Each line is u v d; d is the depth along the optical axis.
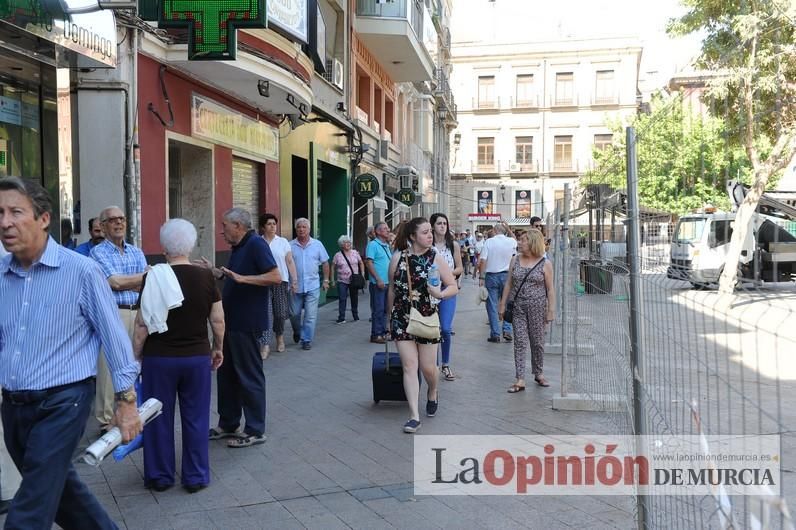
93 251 6.04
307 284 10.63
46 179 7.29
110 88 8.61
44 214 3.23
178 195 11.21
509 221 50.44
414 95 30.27
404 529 4.11
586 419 6.41
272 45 10.80
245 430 5.79
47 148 7.29
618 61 55.97
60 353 3.22
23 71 7.04
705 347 2.47
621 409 4.71
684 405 2.76
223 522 4.25
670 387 2.96
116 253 6.09
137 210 8.95
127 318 6.00
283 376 8.54
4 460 4.35
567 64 56.75
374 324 11.23
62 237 7.40
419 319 6.18
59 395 3.20
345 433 6.07
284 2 10.86
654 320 3.21
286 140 15.06
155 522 4.25
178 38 9.62
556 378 8.38
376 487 4.79
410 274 6.25
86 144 8.65
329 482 4.89
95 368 3.35
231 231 5.77
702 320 2.49
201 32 7.91
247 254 5.70
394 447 5.67
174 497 4.65
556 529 4.05
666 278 2.98
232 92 11.75
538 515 4.26
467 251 32.03
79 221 8.70
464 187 58.19
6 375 3.21
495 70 57.78
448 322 8.31
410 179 26.11
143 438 4.77
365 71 20.91
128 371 3.35
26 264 3.27
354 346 10.89
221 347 5.01
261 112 13.44
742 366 2.15
